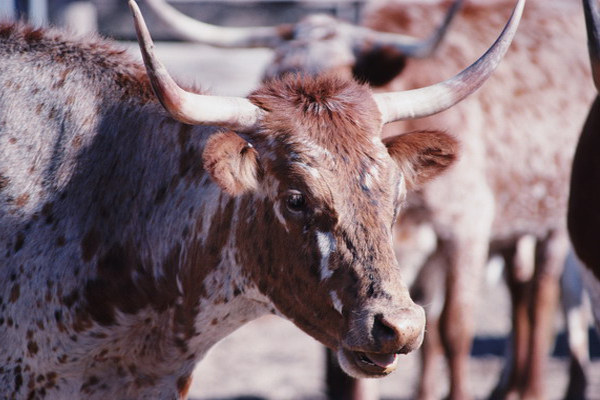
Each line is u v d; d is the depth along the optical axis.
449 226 21.55
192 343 13.91
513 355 24.80
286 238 12.47
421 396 23.20
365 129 12.56
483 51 23.09
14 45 14.87
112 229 13.68
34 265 13.66
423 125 21.23
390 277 11.84
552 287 24.75
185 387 14.34
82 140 14.02
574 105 24.08
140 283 13.68
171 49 34.75
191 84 14.40
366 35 21.89
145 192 13.81
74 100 14.25
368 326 11.60
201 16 34.81
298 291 12.50
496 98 22.84
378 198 12.18
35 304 13.60
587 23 15.52
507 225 23.77
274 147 12.48
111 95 14.27
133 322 13.78
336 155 12.25
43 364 13.73
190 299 13.58
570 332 24.80
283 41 22.67
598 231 16.70
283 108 12.63
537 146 23.34
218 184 12.10
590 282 17.28
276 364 26.94
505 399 24.58
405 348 11.52
